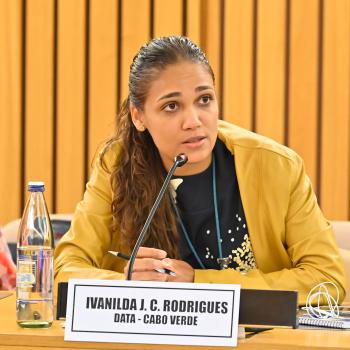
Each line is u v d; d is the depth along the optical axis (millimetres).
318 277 5914
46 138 12602
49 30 12516
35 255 4828
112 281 4480
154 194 6234
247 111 12164
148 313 4438
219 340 4367
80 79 12516
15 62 12562
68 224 8703
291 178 6238
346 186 12008
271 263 6324
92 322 4465
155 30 12320
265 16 12070
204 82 5738
